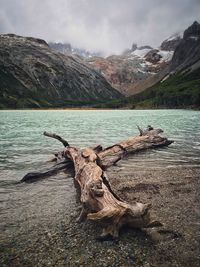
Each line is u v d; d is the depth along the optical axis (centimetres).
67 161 1677
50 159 1881
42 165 1725
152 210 991
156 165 1739
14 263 656
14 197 1126
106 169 1638
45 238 778
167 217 927
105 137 3028
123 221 790
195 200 1103
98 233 811
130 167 1688
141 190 1232
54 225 863
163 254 696
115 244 745
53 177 1459
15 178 1421
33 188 1258
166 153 2131
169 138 2978
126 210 779
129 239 770
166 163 1791
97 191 866
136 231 815
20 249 718
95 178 1035
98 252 705
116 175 1501
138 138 2300
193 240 767
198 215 946
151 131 2583
